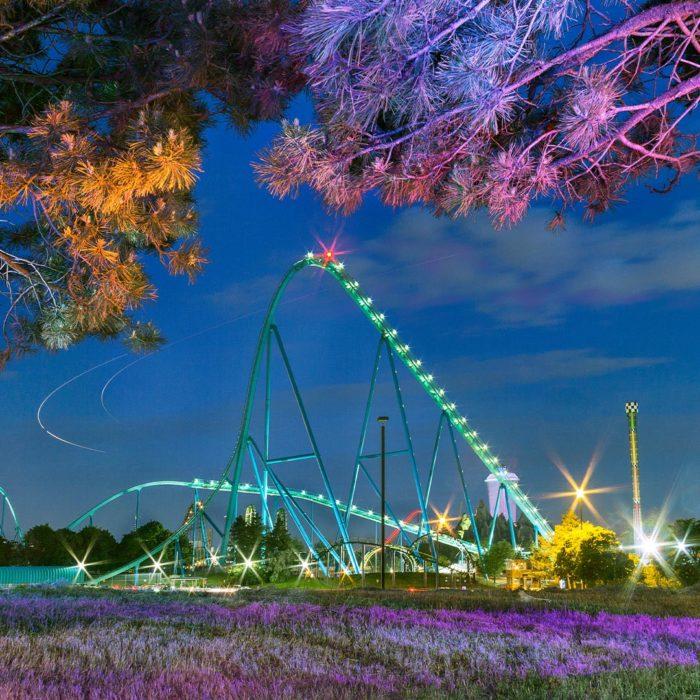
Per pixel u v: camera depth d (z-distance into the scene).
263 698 9.02
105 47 13.28
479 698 9.83
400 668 11.85
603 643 15.12
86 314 13.24
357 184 9.94
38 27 12.90
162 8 13.01
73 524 123.12
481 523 180.00
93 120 12.41
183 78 12.03
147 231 12.41
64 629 15.09
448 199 10.17
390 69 8.52
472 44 8.12
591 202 11.21
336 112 9.01
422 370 103.75
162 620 17.67
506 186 9.60
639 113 9.11
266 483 98.69
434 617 20.08
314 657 12.50
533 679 10.93
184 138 10.91
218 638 14.49
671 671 11.69
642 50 9.14
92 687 9.40
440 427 105.25
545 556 101.31
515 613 21.78
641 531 88.50
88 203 11.62
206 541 110.06
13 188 11.52
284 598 26.86
